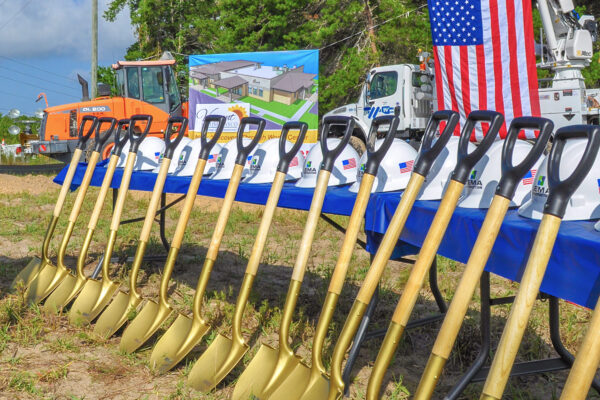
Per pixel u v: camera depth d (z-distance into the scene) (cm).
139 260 386
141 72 1412
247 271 306
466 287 193
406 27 1844
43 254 469
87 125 1402
